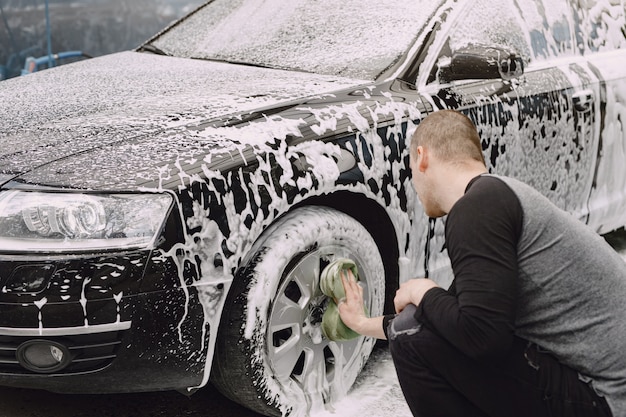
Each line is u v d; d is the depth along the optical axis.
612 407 1.70
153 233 1.97
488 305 1.61
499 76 2.75
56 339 1.96
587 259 1.69
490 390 1.76
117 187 1.99
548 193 3.13
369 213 2.55
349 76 2.78
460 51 2.77
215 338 2.08
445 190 1.85
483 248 1.64
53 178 2.02
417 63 2.75
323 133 2.32
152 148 2.12
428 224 2.65
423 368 1.82
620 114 3.50
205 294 2.03
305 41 3.10
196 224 2.02
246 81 2.74
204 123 2.26
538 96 3.02
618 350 1.69
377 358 2.83
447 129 1.86
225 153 2.11
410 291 1.88
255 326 2.13
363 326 2.09
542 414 1.74
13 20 6.70
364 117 2.44
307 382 2.33
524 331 1.73
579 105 3.23
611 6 3.79
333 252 2.34
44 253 1.94
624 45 3.78
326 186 2.27
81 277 1.93
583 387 1.72
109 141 2.17
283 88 2.60
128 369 2.01
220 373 2.20
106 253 1.95
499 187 1.71
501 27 3.11
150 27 7.11
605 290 1.69
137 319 1.97
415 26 2.92
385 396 2.55
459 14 2.98
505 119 2.85
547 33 3.32
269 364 2.20
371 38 2.95
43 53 6.80
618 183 3.57
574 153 3.24
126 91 2.70
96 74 3.05
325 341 2.36
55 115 2.46
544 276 1.68
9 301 1.93
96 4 6.96
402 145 2.51
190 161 2.07
